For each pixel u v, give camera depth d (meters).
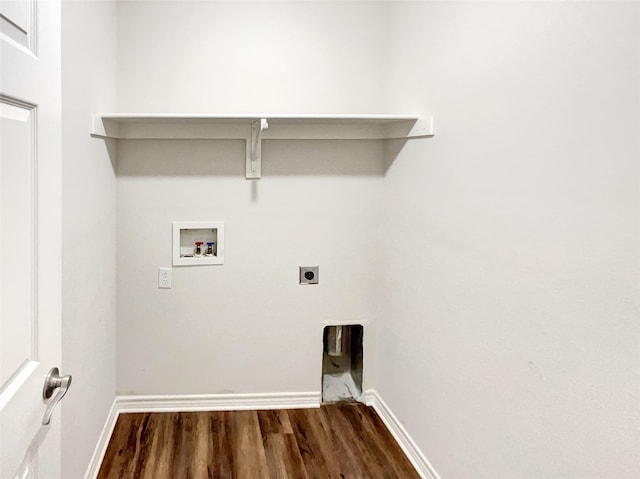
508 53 1.44
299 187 2.51
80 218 1.70
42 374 0.92
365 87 2.50
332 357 2.85
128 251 2.42
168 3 2.34
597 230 1.11
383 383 2.55
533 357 1.34
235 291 2.53
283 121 2.27
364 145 2.53
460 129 1.74
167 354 2.52
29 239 0.85
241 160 2.45
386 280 2.49
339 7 2.45
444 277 1.86
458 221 1.75
